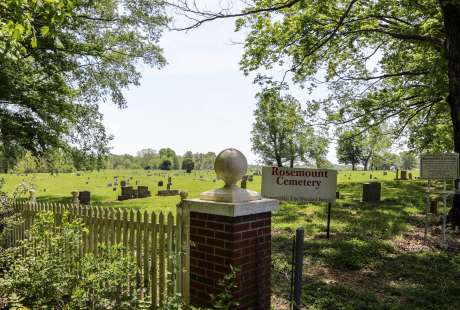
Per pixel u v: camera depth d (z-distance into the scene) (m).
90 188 37.59
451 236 9.50
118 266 4.08
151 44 18.67
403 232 10.04
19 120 14.71
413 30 11.09
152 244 4.56
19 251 6.54
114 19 17.16
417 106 14.99
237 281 3.69
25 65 13.75
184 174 74.69
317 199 9.32
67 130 16.95
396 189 21.61
